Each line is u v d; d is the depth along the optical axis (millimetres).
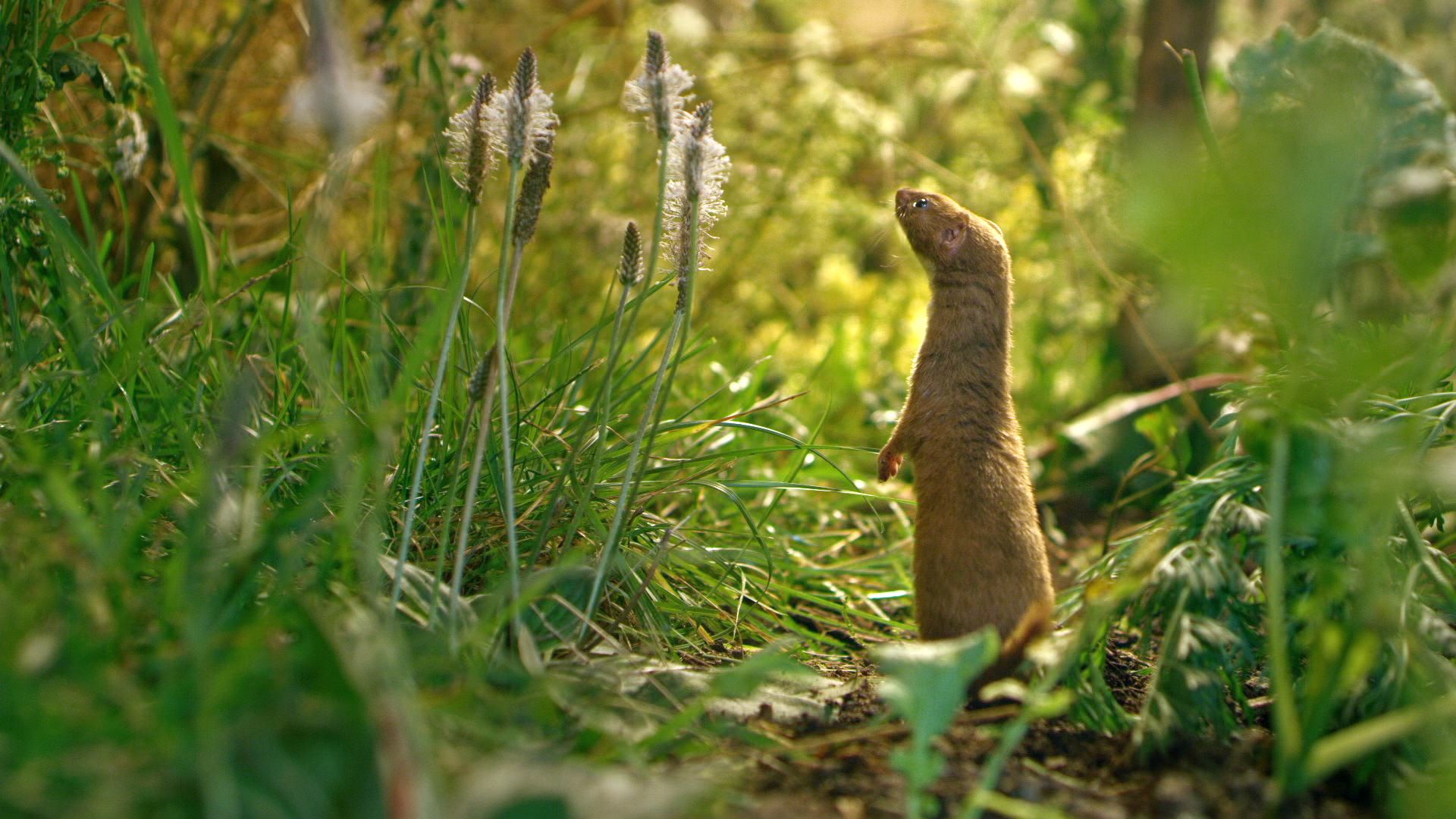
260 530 945
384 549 988
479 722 866
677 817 819
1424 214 1028
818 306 1701
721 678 891
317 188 1191
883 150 1652
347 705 813
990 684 957
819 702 956
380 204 1005
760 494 1228
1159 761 919
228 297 1037
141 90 1131
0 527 894
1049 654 944
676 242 988
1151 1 1358
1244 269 852
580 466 1062
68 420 1008
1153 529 1021
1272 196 844
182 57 1273
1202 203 844
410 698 846
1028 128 1672
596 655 965
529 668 909
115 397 1043
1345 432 948
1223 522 954
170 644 872
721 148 962
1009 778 893
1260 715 967
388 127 1317
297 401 1069
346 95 859
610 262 1474
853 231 1731
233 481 971
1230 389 1049
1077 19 1652
